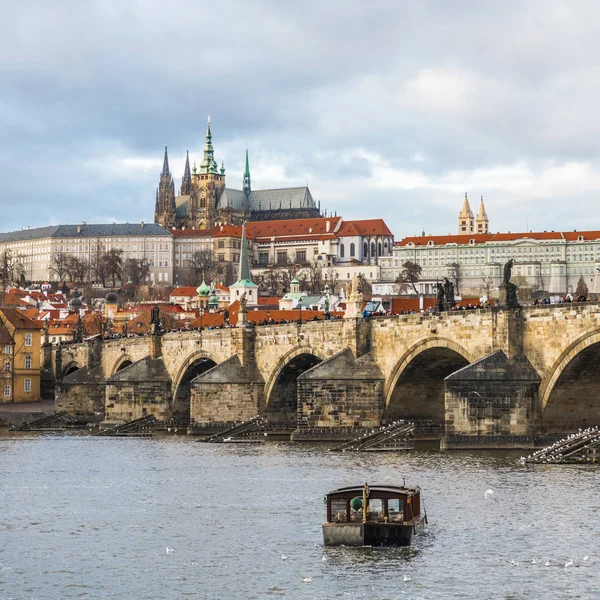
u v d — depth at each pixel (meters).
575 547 135.38
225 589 123.31
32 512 169.00
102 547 144.12
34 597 122.38
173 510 167.38
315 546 140.00
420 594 119.00
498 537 140.62
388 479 183.50
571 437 198.25
